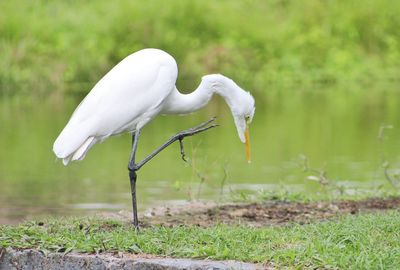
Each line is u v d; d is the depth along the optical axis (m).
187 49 31.84
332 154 16.98
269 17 34.38
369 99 26.02
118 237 8.23
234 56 31.55
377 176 14.62
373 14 34.44
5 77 28.80
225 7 33.78
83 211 12.48
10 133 19.88
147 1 32.84
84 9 33.69
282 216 10.22
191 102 9.69
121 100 9.15
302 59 32.69
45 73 28.91
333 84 31.17
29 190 14.16
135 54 9.49
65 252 8.00
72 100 26.19
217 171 15.47
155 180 14.82
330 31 34.12
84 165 16.47
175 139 9.31
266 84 30.94
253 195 12.27
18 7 32.91
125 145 18.86
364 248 7.67
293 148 17.75
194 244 8.08
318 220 9.75
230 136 19.70
